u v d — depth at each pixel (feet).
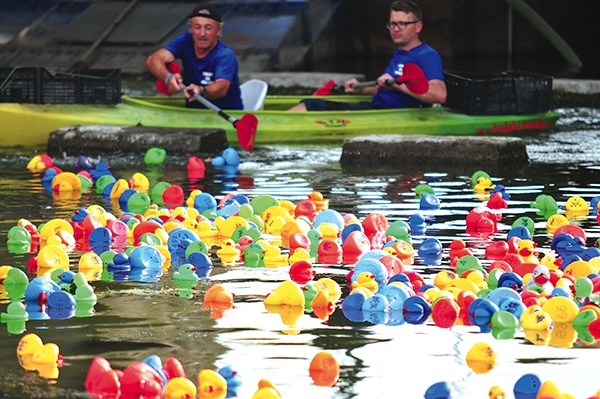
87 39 182.29
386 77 112.98
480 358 40.19
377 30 203.92
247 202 73.00
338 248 59.93
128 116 109.40
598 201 73.05
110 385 36.11
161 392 36.22
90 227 64.03
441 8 203.21
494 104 116.78
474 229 66.85
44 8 190.39
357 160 98.94
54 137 102.94
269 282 53.06
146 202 75.97
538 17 195.72
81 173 88.79
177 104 118.83
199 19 110.32
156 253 56.80
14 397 35.96
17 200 77.56
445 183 85.97
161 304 48.37
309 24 188.14
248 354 40.83
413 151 97.86
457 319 46.01
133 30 183.52
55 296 47.83
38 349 40.06
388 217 70.49
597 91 147.23
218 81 110.11
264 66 176.45
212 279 53.62
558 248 60.18
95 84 110.73
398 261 54.34
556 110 141.59
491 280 51.16
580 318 45.09
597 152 103.76
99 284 52.42
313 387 37.14
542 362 40.01
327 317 46.26
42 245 61.82
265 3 188.44
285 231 64.18
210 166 96.22
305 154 103.55
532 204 75.61
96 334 43.45
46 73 109.19
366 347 41.83
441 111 115.24
